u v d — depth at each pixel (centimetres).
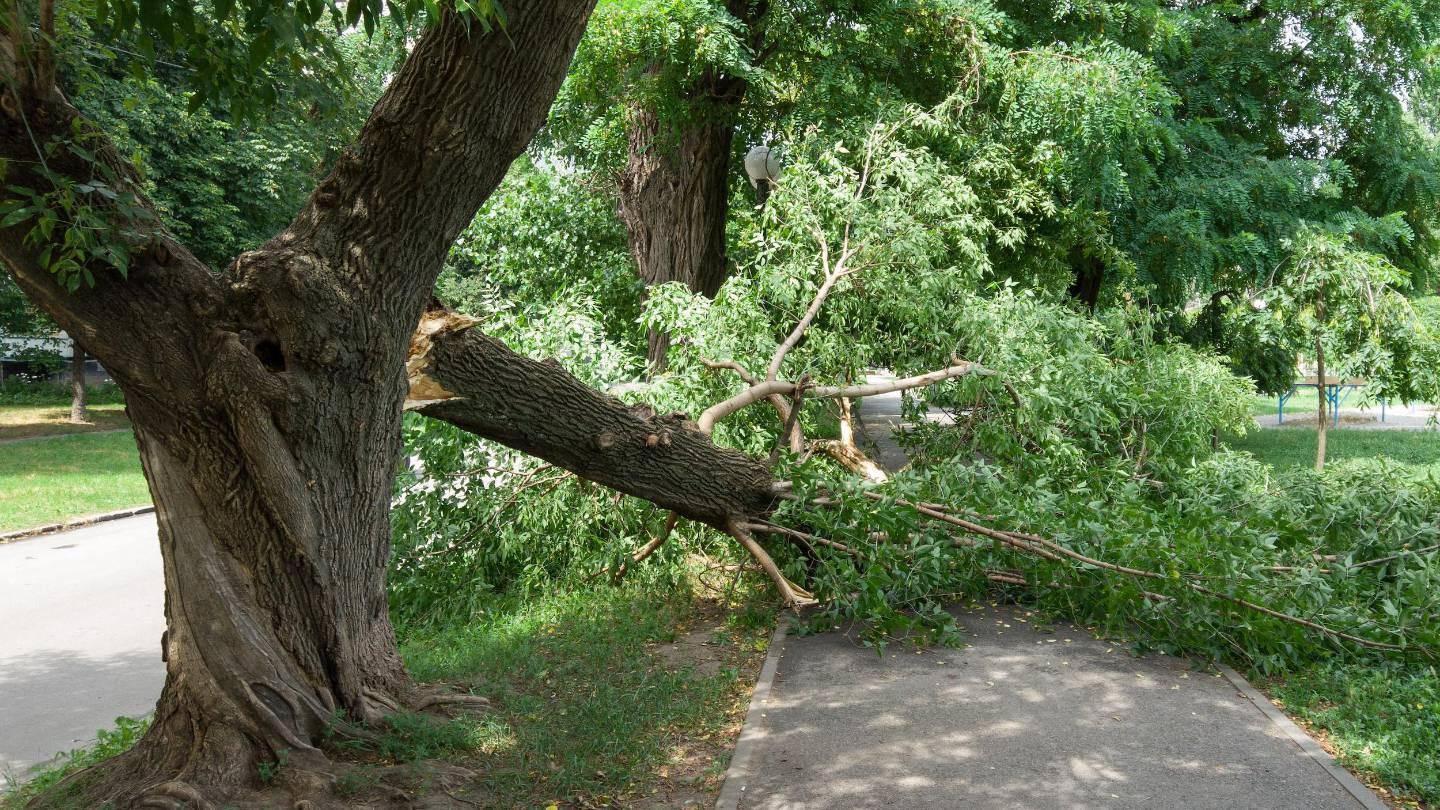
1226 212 1536
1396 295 1418
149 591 961
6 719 610
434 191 470
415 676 611
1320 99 1777
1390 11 1659
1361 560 763
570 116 1365
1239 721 542
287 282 458
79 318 432
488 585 845
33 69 396
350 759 480
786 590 739
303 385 465
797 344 1050
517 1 440
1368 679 586
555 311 926
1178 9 1781
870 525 729
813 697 588
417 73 454
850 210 1030
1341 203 1695
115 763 472
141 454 477
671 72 1191
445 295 2548
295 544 474
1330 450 1916
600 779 476
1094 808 438
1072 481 957
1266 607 625
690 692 592
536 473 845
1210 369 1286
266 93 509
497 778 466
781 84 1434
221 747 455
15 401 3238
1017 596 790
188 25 386
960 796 453
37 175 405
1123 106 1282
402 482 841
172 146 2466
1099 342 1206
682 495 736
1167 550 651
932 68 1379
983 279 1422
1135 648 663
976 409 1016
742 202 1639
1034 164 1362
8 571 1057
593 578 870
